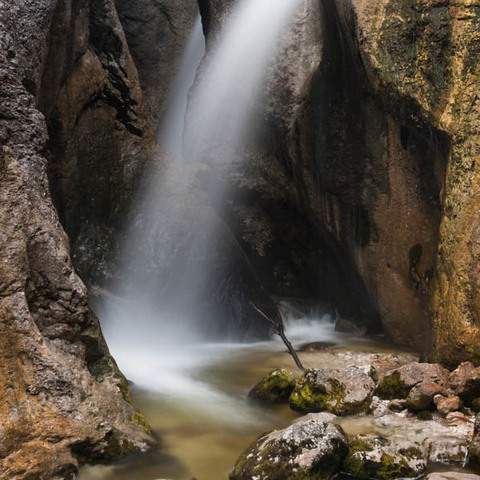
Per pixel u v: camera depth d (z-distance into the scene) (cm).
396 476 345
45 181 416
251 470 337
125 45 763
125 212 737
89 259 689
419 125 591
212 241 762
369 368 506
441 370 473
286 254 893
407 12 590
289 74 832
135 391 509
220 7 922
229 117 908
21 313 360
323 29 792
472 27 539
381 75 609
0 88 404
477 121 519
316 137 759
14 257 369
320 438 348
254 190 889
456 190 523
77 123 697
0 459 319
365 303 766
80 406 361
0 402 335
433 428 408
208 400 489
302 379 469
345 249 744
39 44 503
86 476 345
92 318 419
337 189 730
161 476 351
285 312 819
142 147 776
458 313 492
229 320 725
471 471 356
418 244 660
